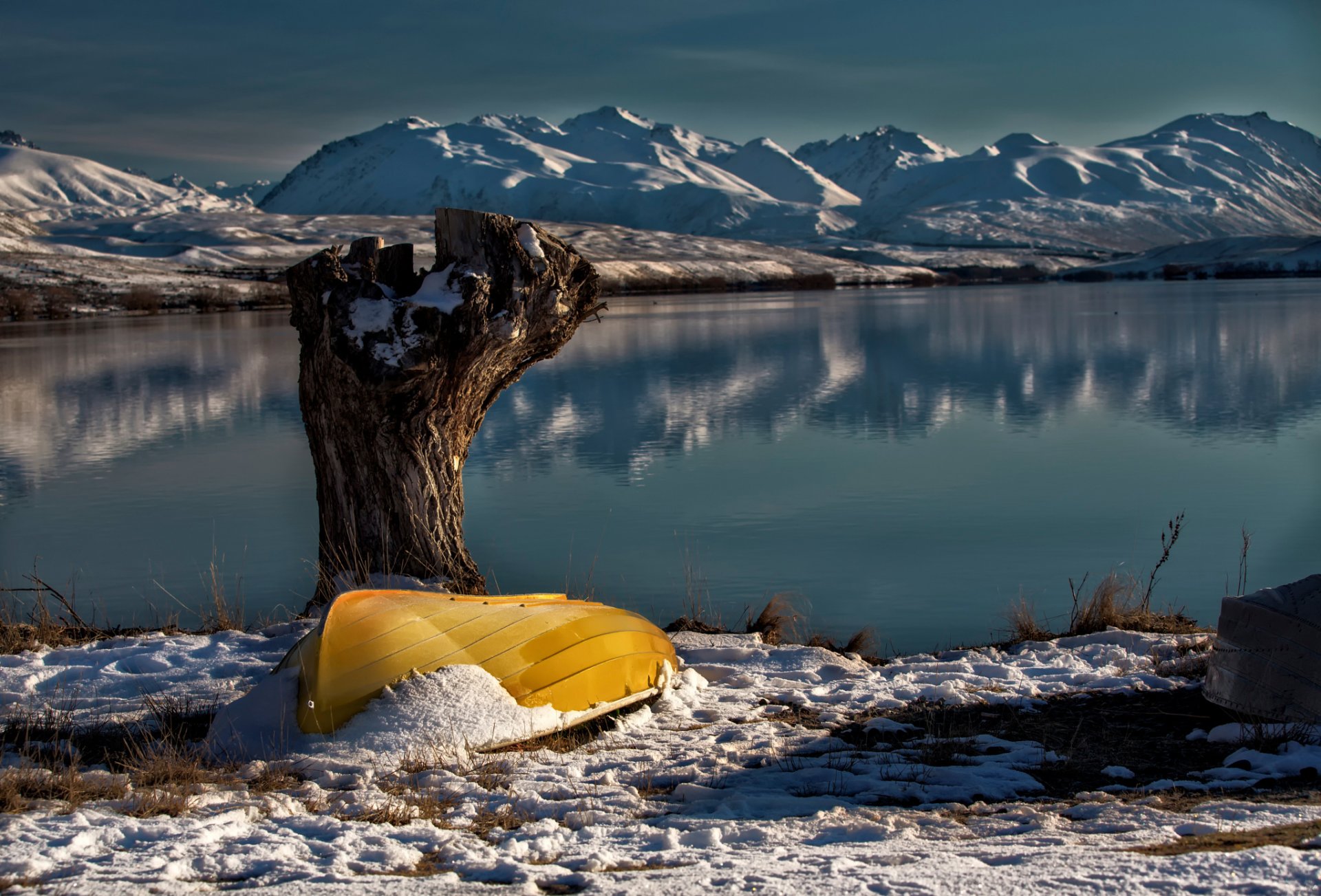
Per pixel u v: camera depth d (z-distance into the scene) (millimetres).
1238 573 12320
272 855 3951
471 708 5641
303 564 13172
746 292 117000
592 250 166500
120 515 15969
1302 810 4234
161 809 4535
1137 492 16938
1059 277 158125
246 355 42406
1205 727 5840
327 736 5496
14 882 3658
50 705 6449
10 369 37938
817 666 7656
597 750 5664
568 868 3891
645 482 18109
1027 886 3357
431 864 3941
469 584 9148
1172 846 3859
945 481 18016
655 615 10680
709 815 4562
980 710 6289
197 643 8086
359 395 8797
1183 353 39219
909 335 50438
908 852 3895
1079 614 9148
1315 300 74375
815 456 20531
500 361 9227
